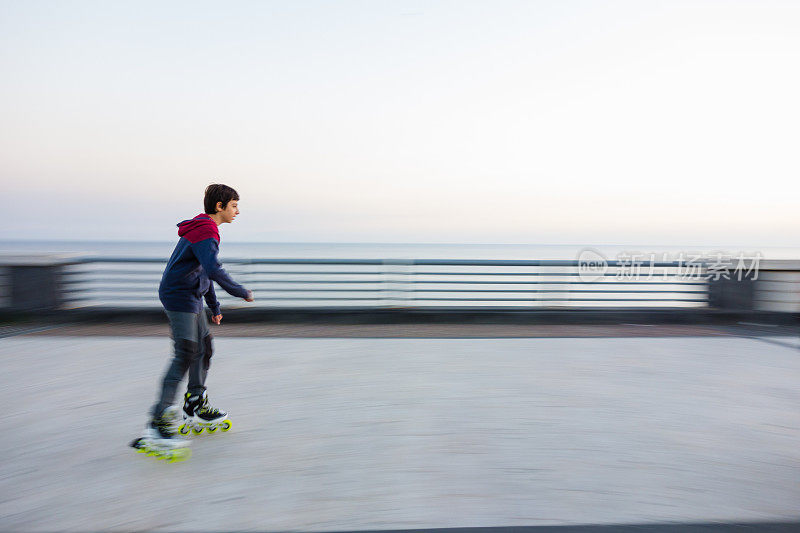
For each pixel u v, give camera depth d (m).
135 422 2.93
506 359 4.49
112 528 1.83
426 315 6.19
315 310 6.12
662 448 2.63
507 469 2.38
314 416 3.07
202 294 2.62
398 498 2.09
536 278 6.49
